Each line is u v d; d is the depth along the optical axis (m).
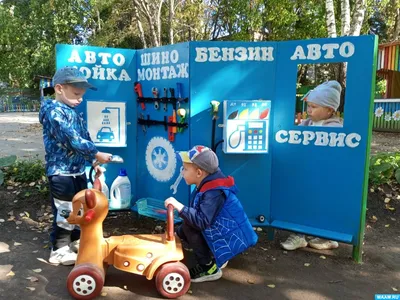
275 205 3.86
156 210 3.85
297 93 3.64
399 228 4.55
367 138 3.36
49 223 4.38
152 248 2.85
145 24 19.44
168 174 3.91
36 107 32.06
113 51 4.00
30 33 27.42
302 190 3.71
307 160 3.66
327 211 3.62
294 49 3.57
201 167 3.02
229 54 3.60
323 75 3.91
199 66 3.57
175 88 3.71
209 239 3.06
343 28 8.41
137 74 4.14
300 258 3.62
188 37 19.94
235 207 3.10
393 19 19.91
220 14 19.62
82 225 2.86
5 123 17.56
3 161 5.45
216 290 3.01
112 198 4.02
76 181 3.34
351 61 3.35
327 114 3.57
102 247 2.91
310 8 17.53
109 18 23.23
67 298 2.84
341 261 3.58
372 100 3.31
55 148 3.25
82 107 3.92
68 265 3.36
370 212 4.93
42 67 27.14
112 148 4.11
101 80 3.99
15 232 4.11
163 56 3.80
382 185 5.61
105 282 3.07
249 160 3.77
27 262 3.41
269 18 17.69
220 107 3.63
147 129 4.09
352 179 3.47
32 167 5.63
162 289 2.83
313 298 2.92
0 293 2.88
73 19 25.36
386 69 14.21
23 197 4.94
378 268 3.46
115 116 3.96
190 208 2.98
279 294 2.97
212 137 3.65
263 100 3.65
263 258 3.60
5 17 28.02
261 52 3.64
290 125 3.69
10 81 34.19
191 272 3.15
